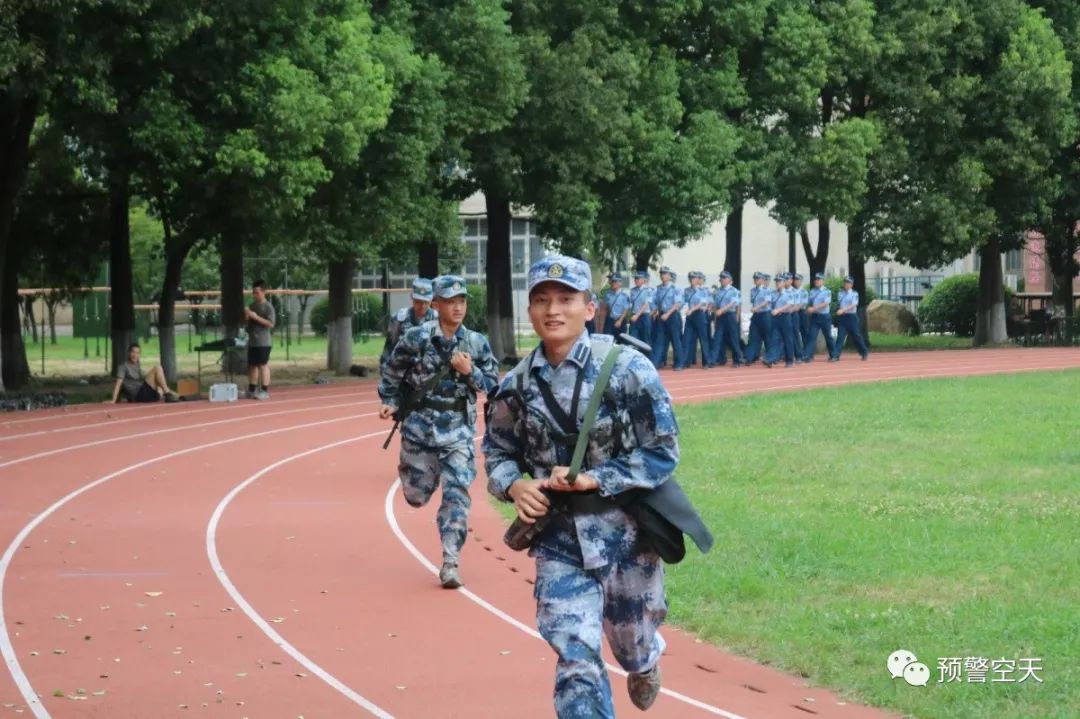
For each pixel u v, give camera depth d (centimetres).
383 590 1032
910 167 4325
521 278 6731
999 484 1477
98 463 1755
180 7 2438
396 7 3080
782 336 3759
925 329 5681
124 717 728
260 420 2319
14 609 970
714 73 3981
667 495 576
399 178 3114
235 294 3544
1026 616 905
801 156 4175
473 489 1538
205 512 1380
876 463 1650
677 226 3903
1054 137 4388
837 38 4156
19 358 3170
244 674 808
